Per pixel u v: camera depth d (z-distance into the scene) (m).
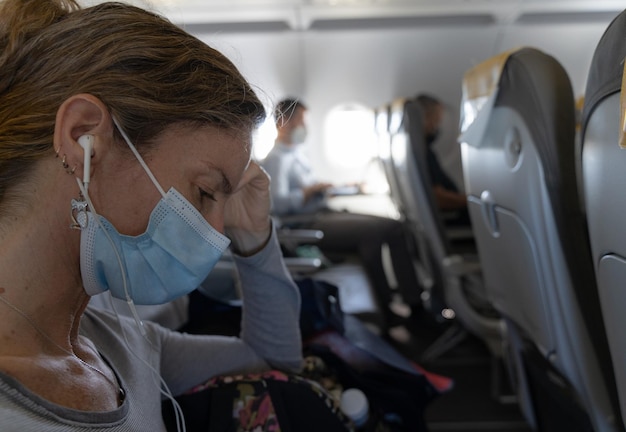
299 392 0.87
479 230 1.41
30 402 0.49
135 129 0.55
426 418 2.12
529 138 0.93
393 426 1.11
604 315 0.79
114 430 0.58
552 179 0.90
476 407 2.17
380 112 3.45
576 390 1.06
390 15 4.06
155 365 0.84
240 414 0.83
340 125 4.52
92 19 0.55
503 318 1.51
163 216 0.59
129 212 0.58
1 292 0.54
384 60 4.38
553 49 4.43
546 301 1.04
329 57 4.34
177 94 0.57
